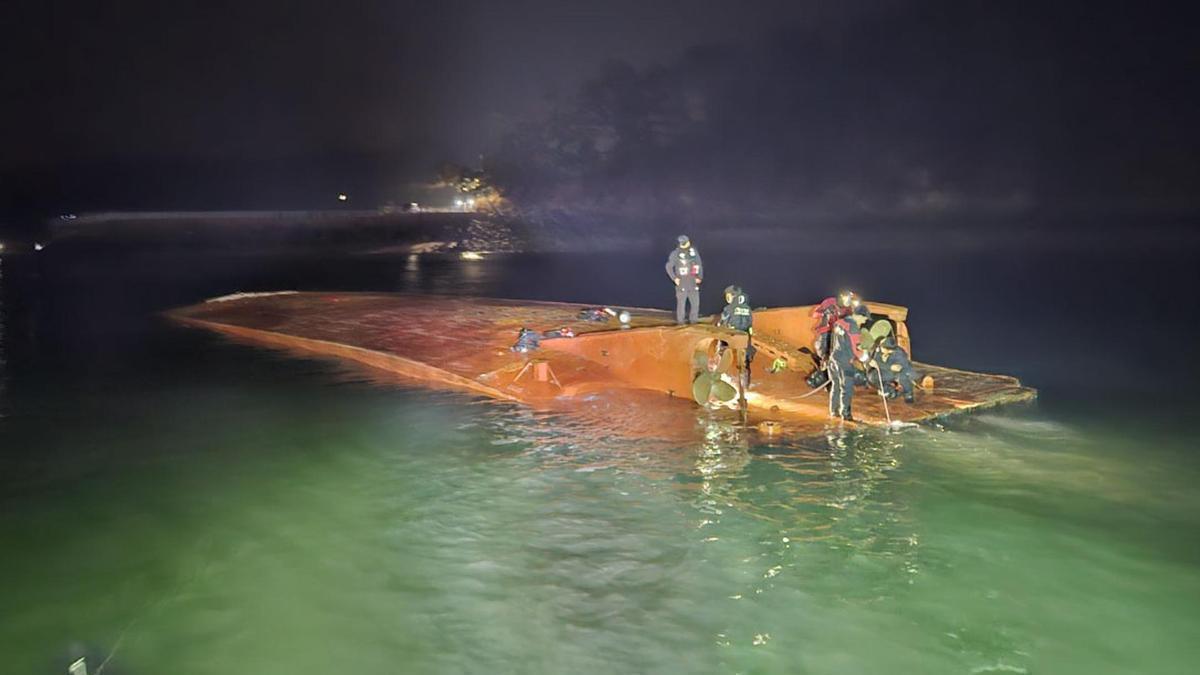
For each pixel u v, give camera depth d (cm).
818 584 719
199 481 988
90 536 827
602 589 711
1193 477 994
